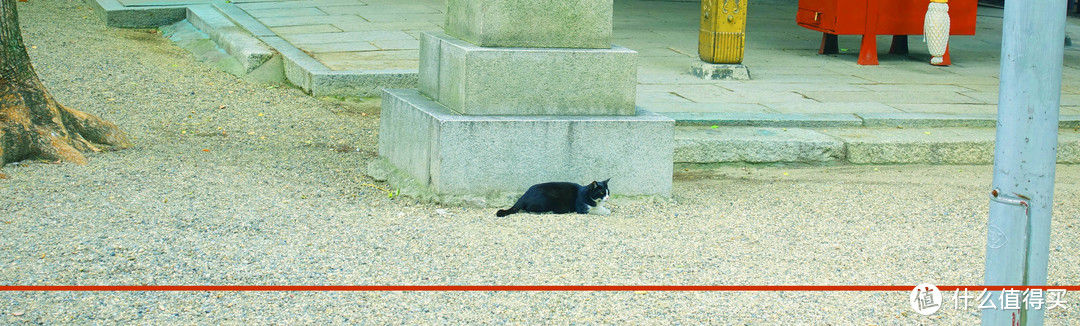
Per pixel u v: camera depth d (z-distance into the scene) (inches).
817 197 251.9
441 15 537.6
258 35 457.1
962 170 292.5
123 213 209.2
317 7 546.3
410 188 240.2
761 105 340.2
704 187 263.4
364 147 304.2
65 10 525.7
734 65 402.6
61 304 155.6
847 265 190.1
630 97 237.5
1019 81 111.3
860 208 239.6
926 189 263.7
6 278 166.4
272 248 189.6
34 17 492.4
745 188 262.8
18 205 211.2
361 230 204.8
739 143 291.7
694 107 332.2
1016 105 112.0
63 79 366.9
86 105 333.7
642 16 620.1
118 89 362.3
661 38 530.3
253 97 371.9
